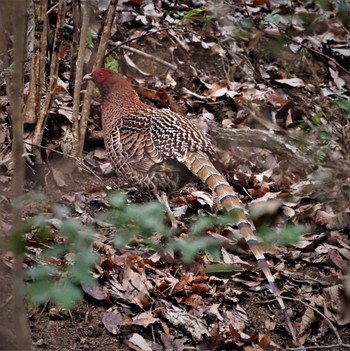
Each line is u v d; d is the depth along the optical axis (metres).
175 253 9.54
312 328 9.46
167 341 8.55
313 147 11.84
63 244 5.62
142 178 9.88
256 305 9.53
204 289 9.26
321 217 11.03
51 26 12.66
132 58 13.48
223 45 14.23
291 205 11.15
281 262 10.26
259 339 8.91
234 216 8.57
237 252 10.06
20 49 4.80
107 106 10.54
